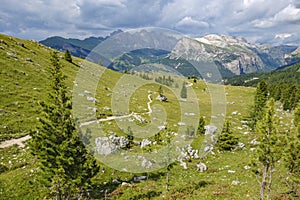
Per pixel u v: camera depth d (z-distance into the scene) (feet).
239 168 112.57
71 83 232.12
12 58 246.47
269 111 66.28
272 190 80.48
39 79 229.66
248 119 222.69
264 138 66.33
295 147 73.56
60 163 71.72
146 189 89.97
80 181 74.95
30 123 152.05
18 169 101.40
